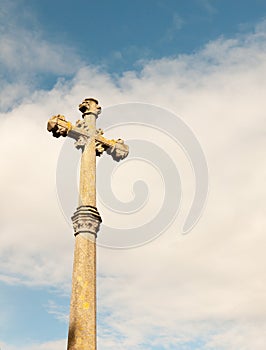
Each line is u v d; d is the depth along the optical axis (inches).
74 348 442.0
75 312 462.0
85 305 465.4
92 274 486.6
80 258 491.2
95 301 475.2
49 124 576.7
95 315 467.8
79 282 477.4
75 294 472.7
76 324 454.9
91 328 455.8
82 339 446.6
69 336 452.1
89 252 496.7
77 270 485.4
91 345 447.2
